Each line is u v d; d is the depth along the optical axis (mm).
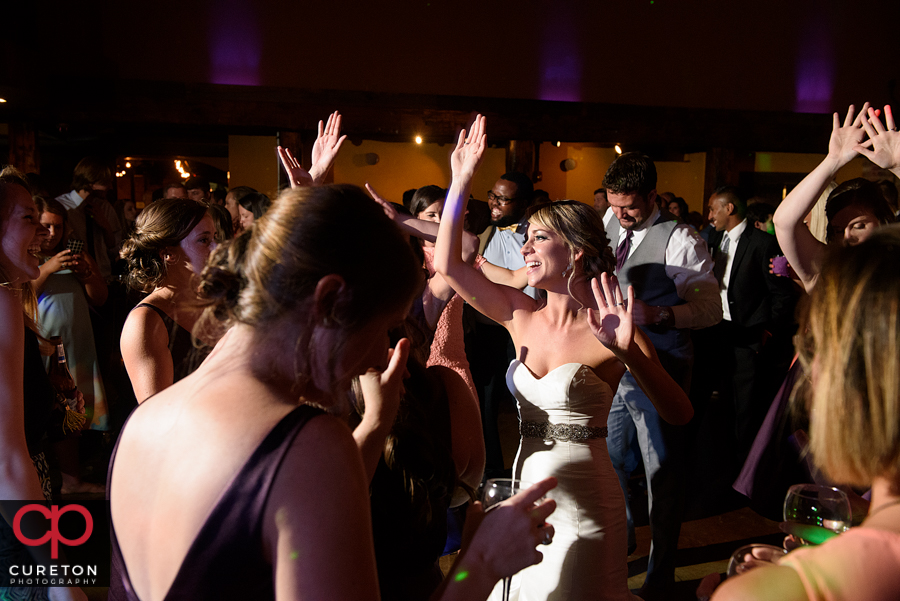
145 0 6758
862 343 668
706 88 7707
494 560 898
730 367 3953
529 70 7434
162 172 11125
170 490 726
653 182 2842
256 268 751
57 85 6688
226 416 723
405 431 1179
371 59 7180
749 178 9273
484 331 3615
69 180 9406
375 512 1167
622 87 7598
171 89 6883
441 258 2064
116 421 3881
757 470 2234
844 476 713
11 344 1361
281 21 6977
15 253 1478
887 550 609
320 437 696
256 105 7039
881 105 7922
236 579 686
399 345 1100
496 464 3652
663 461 2561
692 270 2762
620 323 1691
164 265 1860
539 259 1992
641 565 2834
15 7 6258
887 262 677
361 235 740
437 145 9641
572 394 1841
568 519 1804
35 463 1682
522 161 7613
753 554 891
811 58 7766
